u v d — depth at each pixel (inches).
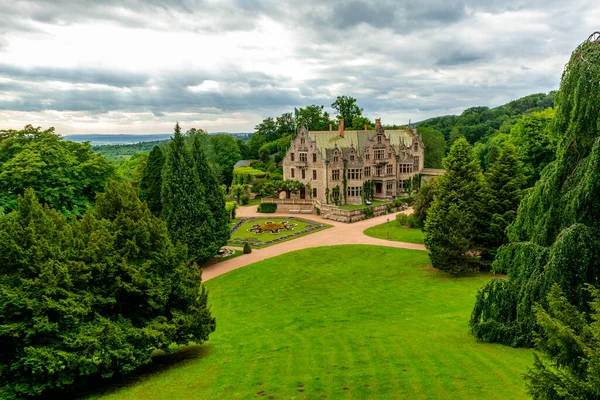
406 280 1589.6
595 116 637.3
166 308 945.5
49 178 1772.9
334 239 2397.9
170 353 981.2
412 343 899.4
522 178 1638.8
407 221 2669.8
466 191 1684.3
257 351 941.8
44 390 750.5
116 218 992.2
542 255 674.8
